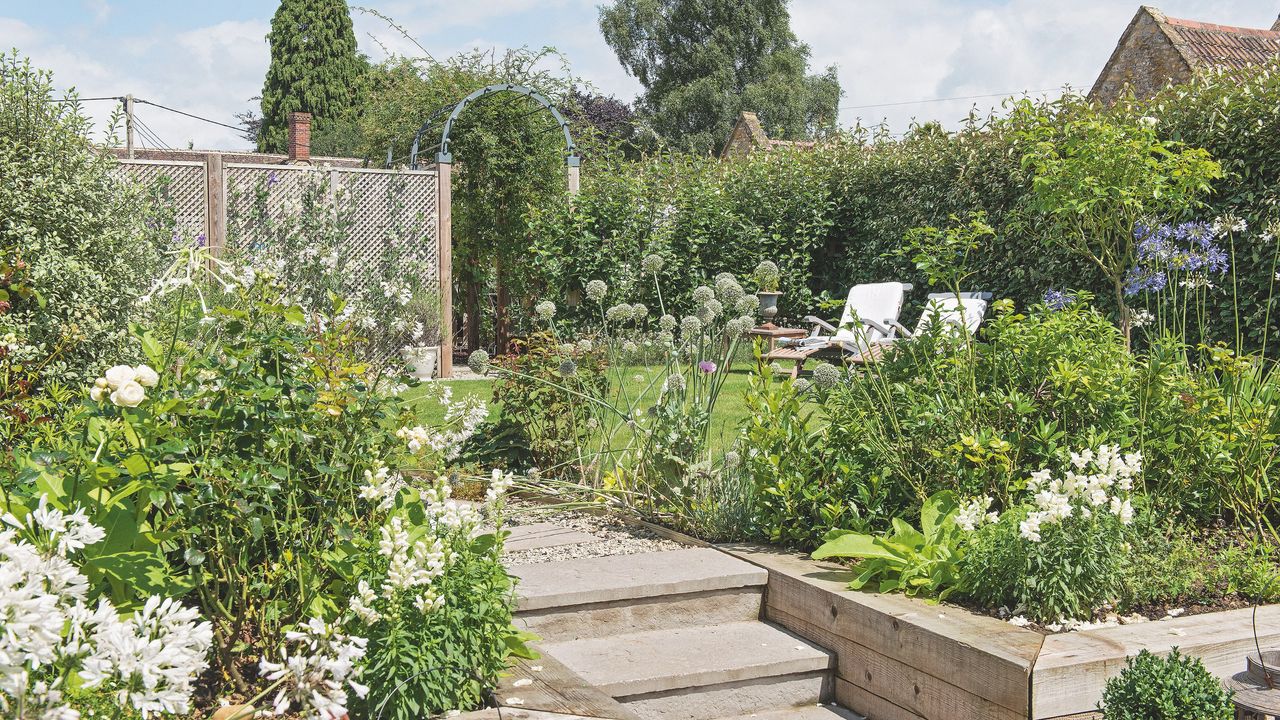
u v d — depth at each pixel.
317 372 2.96
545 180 12.97
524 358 5.46
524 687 2.86
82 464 2.63
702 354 4.82
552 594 3.58
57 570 1.73
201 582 2.66
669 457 4.55
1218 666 2.98
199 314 3.14
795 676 3.46
